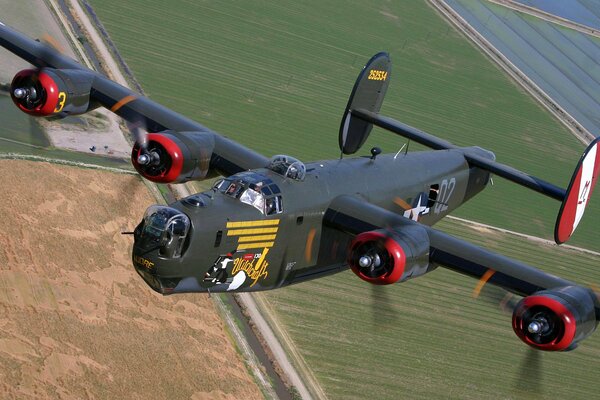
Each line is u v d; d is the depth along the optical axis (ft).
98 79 245.45
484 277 201.16
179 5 547.90
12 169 318.45
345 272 327.26
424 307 322.34
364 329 299.99
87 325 253.85
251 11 576.61
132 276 281.95
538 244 403.95
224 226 189.47
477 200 424.46
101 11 503.61
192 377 248.73
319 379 270.46
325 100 489.67
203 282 192.65
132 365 244.83
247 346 273.75
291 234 204.74
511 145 515.50
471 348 307.58
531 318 186.29
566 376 306.96
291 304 301.43
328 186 215.51
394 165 243.60
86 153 351.87
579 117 599.57
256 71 496.64
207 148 226.58
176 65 469.98
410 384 279.69
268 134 431.84
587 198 228.43
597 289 194.49
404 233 201.05
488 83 596.70
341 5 638.94
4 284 257.96
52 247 281.74
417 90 545.03
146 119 240.12
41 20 467.93
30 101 238.89
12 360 231.71
